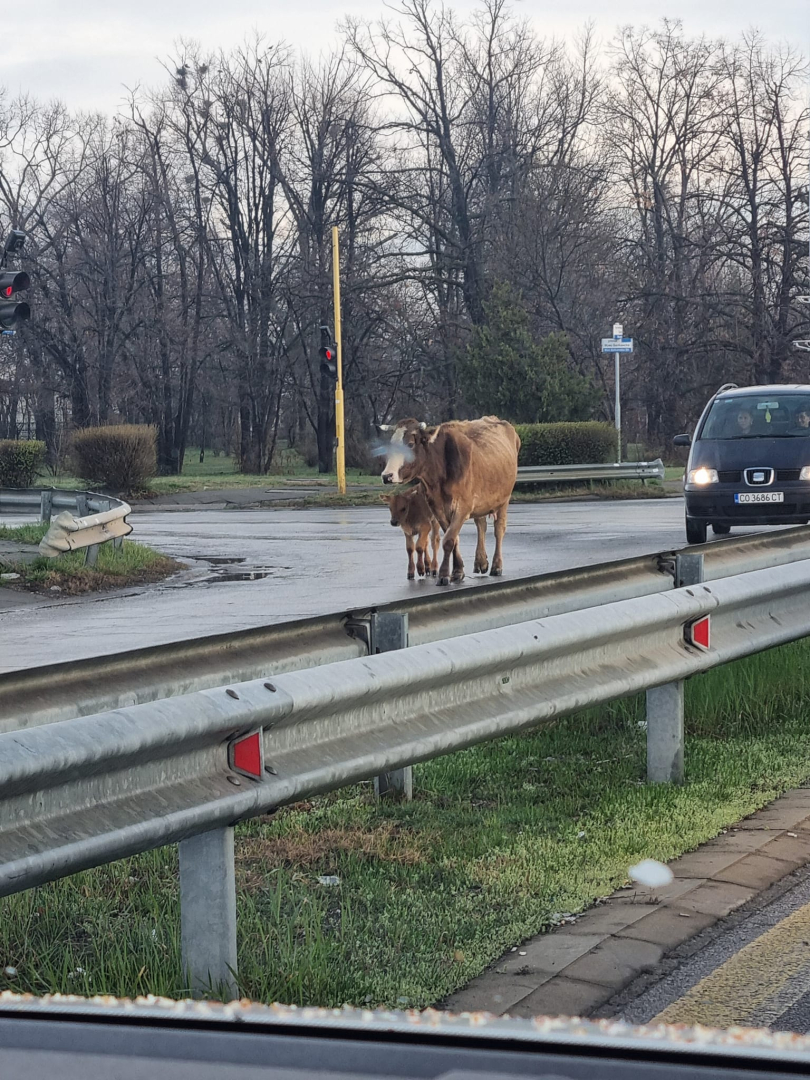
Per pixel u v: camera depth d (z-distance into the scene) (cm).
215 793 375
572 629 546
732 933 428
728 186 5731
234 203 6138
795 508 1811
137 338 6322
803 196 5566
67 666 419
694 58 5662
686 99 5716
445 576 1515
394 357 5869
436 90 5562
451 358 5441
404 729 466
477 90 5562
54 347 6269
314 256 5769
